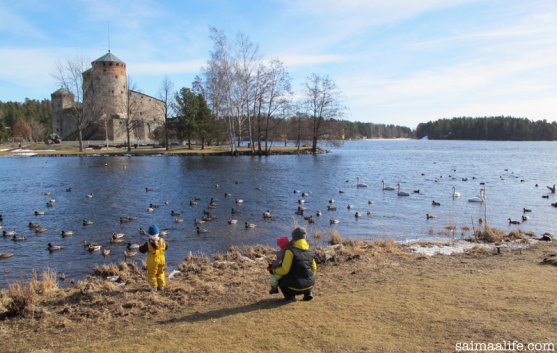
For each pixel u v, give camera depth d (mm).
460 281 11320
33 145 112812
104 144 115125
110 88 128125
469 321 8438
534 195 36344
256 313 9445
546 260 13617
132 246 19562
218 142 115125
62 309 10820
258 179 47438
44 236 22406
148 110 140875
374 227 23922
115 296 11664
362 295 10375
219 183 44094
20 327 9828
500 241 18438
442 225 24359
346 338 7879
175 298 11297
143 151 93000
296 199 34312
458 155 101312
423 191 38906
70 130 134750
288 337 8023
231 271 13953
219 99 80688
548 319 8391
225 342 7926
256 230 23359
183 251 18984
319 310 9383
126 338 8609
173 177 49281
